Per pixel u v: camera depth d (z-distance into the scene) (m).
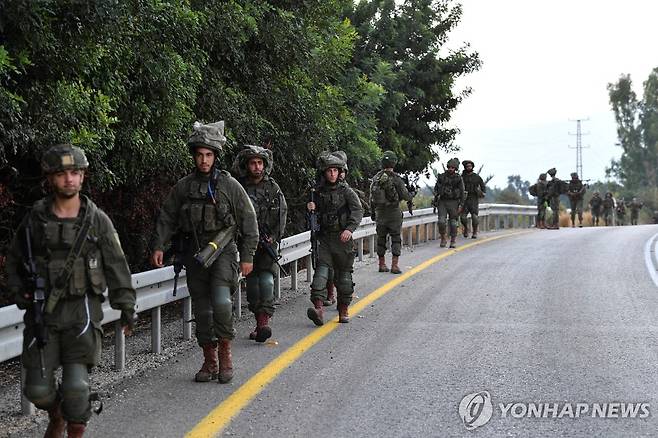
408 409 6.05
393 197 13.95
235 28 12.24
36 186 8.88
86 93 8.20
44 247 4.70
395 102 24.11
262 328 8.39
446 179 18.88
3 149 7.36
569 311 10.18
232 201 6.81
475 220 22.06
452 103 27.66
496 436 5.43
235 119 12.51
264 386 6.71
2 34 7.36
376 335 8.81
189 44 11.29
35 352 4.68
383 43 26.00
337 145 17.97
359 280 13.24
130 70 9.63
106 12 7.73
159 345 8.05
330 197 9.39
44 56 7.90
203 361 7.66
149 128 10.08
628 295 11.42
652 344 8.23
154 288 7.85
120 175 9.90
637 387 6.61
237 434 5.46
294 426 5.64
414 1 26.81
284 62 13.95
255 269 8.51
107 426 5.63
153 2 9.23
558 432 5.50
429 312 10.20
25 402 5.87
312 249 9.41
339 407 6.11
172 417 5.84
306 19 14.77
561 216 42.84
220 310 6.74
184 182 6.86
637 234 23.31
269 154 8.65
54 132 7.77
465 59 27.36
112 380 6.90
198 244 6.75
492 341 8.43
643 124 81.62
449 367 7.33
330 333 8.96
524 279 13.06
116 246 4.88
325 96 16.30
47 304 4.67
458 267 14.84
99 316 4.86
